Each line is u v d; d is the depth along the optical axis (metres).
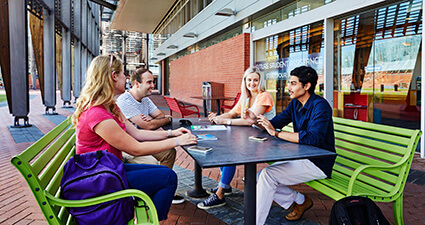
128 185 1.69
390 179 2.17
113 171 1.55
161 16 19.53
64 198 1.50
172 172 1.97
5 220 2.68
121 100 3.15
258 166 4.39
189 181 3.75
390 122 6.45
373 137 2.40
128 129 2.40
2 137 6.61
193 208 2.93
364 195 1.97
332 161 2.30
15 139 6.38
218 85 11.79
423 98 4.70
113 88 1.91
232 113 3.62
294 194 2.51
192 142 2.08
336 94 6.82
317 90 7.07
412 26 5.71
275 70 8.89
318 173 2.27
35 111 12.93
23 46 7.96
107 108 1.95
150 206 1.55
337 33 6.77
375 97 6.77
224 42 11.78
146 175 1.88
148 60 46.06
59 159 1.89
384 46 6.46
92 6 23.72
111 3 18.31
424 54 4.66
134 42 46.19
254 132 2.66
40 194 1.39
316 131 2.11
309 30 7.34
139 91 3.20
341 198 1.92
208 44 14.42
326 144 2.25
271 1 8.32
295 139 2.18
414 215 2.68
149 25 22.50
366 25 6.61
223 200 2.95
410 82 5.98
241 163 1.61
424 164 4.31
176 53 20.55
